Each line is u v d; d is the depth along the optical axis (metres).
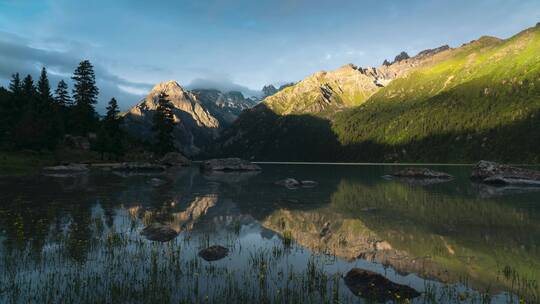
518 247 18.30
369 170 110.81
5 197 32.78
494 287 12.87
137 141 132.38
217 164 93.06
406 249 17.98
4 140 82.12
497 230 22.23
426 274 14.32
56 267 14.35
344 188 48.50
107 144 95.94
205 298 11.55
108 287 12.34
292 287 12.73
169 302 11.26
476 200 36.19
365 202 34.59
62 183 45.97
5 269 13.97
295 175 78.19
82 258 15.55
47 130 83.88
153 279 13.23
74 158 89.44
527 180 53.78
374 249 17.97
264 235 20.80
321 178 70.00
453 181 61.56
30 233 19.64
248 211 28.98
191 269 14.48
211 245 18.28
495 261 15.97
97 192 38.28
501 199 36.94
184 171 87.00
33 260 15.14
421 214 27.88
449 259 16.30
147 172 77.81
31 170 63.75
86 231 20.45
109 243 17.92
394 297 11.94
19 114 92.81
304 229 22.48
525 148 165.75
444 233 21.41
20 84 105.50
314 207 31.38
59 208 27.77
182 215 26.69
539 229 22.45
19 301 11.10
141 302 11.23
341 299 11.79
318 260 16.08
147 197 35.88
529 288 12.73
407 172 72.69
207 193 40.72
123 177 59.88
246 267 14.88
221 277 13.65
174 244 18.41
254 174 80.56
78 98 109.06
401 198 37.75
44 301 11.14
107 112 109.50
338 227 23.09
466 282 13.41
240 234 20.95
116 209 28.17
